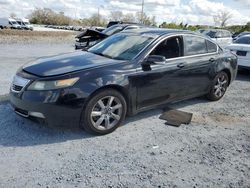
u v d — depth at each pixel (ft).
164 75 15.46
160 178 10.20
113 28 39.78
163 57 14.29
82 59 14.57
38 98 12.05
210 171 10.87
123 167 10.81
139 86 14.43
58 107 12.12
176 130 14.66
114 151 12.04
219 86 20.04
